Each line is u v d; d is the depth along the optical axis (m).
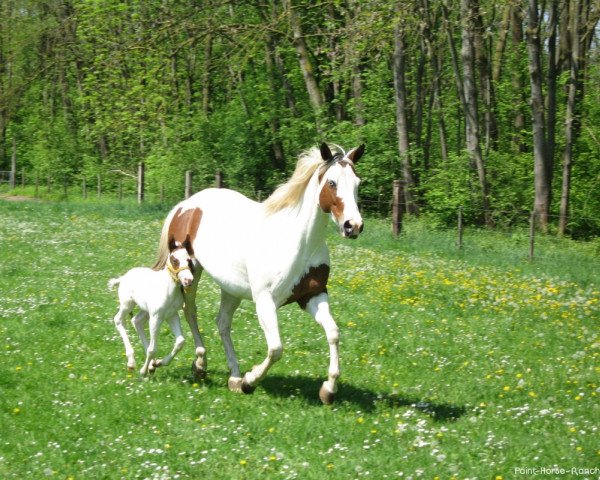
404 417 8.09
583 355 10.86
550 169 26.83
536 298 14.87
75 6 34.06
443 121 32.75
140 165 35.19
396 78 29.14
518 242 23.77
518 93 32.72
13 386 8.95
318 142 31.73
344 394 8.92
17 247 19.88
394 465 6.89
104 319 12.32
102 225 25.61
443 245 22.16
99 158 46.22
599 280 17.56
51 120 49.25
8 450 7.12
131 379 9.19
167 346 10.94
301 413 8.16
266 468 6.80
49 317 12.26
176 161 34.53
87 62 36.91
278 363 10.21
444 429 7.75
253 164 34.69
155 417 7.95
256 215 8.87
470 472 6.76
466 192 27.22
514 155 31.81
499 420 8.13
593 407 8.69
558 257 20.83
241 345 11.07
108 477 6.60
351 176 8.02
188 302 9.59
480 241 23.39
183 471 6.73
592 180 28.92
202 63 36.69
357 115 31.28
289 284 8.37
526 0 27.42
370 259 18.91
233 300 9.53
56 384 8.96
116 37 33.28
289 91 35.00
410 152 29.56
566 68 32.97
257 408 8.34
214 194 9.78
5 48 46.69
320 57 35.12
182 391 8.83
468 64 27.53
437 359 10.55
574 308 14.11
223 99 39.91
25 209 30.61
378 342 11.31
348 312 13.16
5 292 14.17
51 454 6.99
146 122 33.69
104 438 7.42
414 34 29.27
